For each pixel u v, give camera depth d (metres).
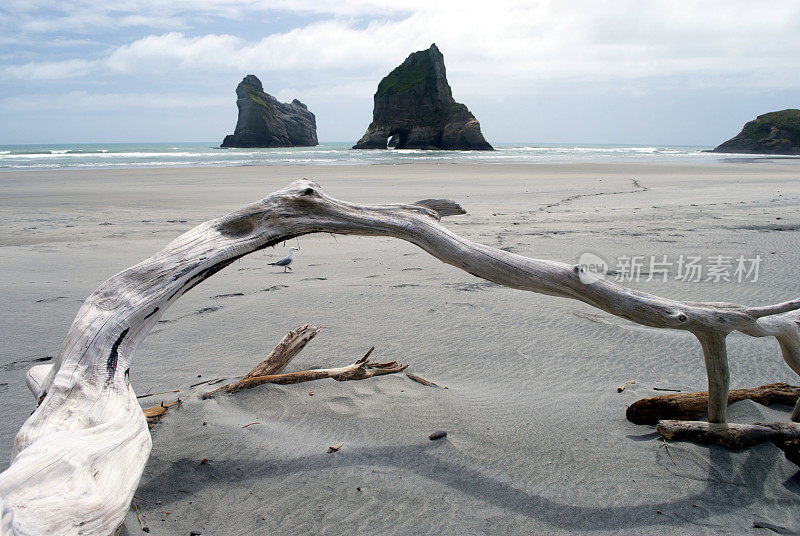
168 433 3.73
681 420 3.78
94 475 2.25
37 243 11.23
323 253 10.46
